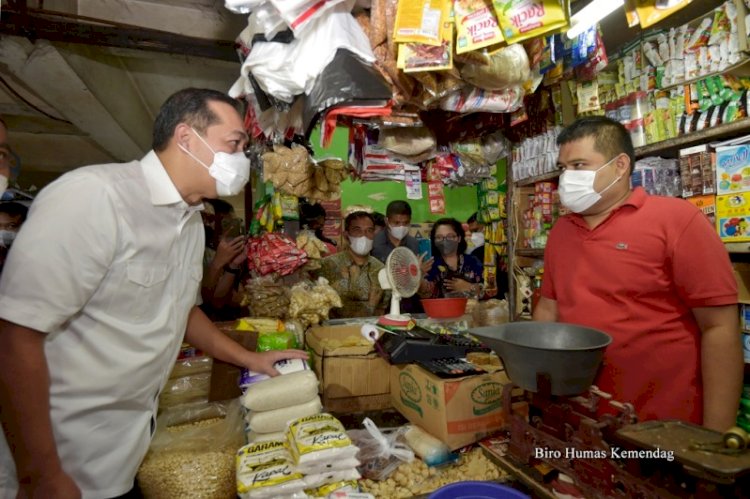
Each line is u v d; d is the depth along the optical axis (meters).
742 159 1.44
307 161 1.96
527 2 1.14
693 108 1.64
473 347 1.53
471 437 1.24
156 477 1.10
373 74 1.20
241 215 7.94
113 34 2.21
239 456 1.05
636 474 0.84
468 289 2.98
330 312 2.70
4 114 4.39
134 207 1.11
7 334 0.93
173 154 1.19
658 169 1.74
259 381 1.33
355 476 1.01
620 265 1.33
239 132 1.24
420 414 1.35
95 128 4.24
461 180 2.28
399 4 1.17
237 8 1.14
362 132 1.96
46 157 6.08
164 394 1.43
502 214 3.30
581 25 1.37
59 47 2.54
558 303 1.53
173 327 1.25
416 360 1.43
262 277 1.99
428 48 1.21
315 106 1.16
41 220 0.96
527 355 0.95
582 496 0.91
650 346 1.30
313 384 1.22
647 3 1.08
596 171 1.32
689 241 1.22
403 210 2.87
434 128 1.83
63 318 0.98
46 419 0.97
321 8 1.11
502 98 1.51
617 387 1.35
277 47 1.21
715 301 1.18
